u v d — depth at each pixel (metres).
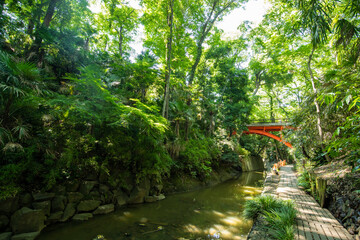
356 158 2.88
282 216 4.54
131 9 15.66
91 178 6.34
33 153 5.28
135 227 5.26
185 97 14.19
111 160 7.08
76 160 6.03
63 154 5.74
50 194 5.11
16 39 9.22
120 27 16.14
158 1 11.76
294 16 7.77
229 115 19.84
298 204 6.36
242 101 20.59
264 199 5.89
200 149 12.76
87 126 7.11
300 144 10.10
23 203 4.60
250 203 6.09
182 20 12.53
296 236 3.93
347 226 4.29
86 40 12.98
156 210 6.73
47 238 4.39
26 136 5.07
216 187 11.79
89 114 6.54
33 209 4.61
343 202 4.86
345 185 5.04
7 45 8.35
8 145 4.37
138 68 10.55
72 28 12.93
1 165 4.56
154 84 12.27
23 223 4.27
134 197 7.12
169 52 11.67
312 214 5.32
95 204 5.93
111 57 11.12
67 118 6.64
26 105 5.19
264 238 4.00
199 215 6.50
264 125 23.00
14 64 4.65
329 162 8.11
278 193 8.23
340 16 5.76
